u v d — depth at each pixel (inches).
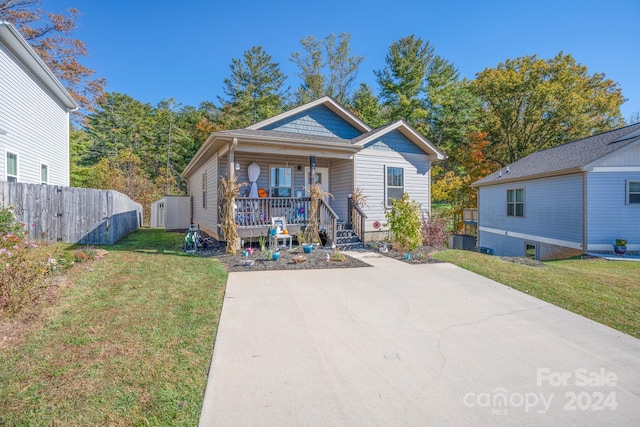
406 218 347.6
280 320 155.3
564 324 155.9
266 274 244.2
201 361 114.5
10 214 246.1
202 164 524.7
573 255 477.7
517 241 609.9
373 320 157.5
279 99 1209.4
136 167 1046.4
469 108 964.0
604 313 171.2
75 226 351.6
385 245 364.2
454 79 1070.4
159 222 788.6
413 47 1029.8
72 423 81.7
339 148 384.8
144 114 1390.3
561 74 902.4
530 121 917.2
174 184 1242.6
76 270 223.1
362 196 427.5
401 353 124.4
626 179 446.0
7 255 157.9
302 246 343.9
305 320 156.0
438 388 101.7
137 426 81.8
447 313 168.6
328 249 358.0
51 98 475.2
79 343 123.3
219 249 347.6
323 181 482.3
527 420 87.6
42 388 95.3
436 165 1011.3
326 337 137.6
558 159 559.2
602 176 451.5
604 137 536.4
